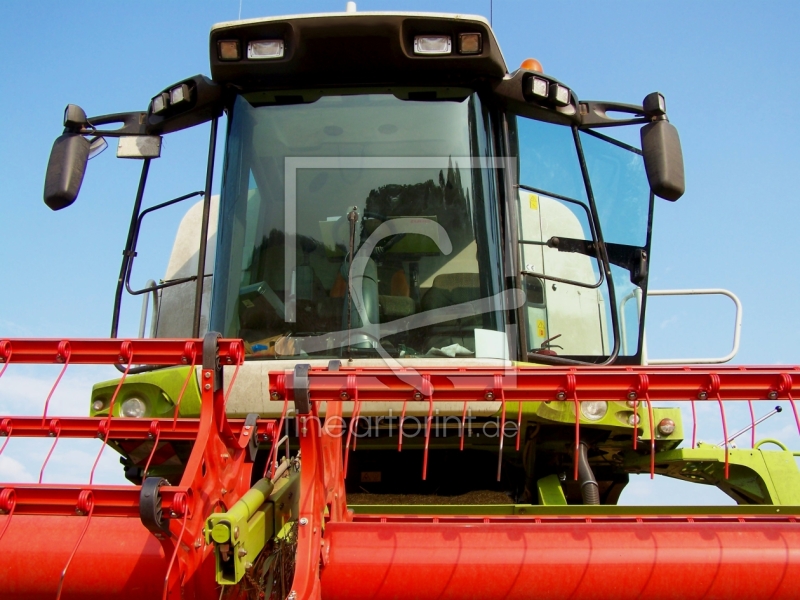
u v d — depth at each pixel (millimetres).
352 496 4762
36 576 2842
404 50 4832
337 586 2771
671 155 4770
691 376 2936
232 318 4641
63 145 5066
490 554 2781
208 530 2486
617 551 2791
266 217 4758
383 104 4891
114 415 4551
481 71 4883
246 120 4930
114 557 2812
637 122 4988
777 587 2768
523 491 4809
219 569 2518
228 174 4910
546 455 4832
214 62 4891
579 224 5117
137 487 2691
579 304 5102
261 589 2963
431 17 4824
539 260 5090
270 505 2994
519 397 2914
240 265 4719
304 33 4828
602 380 2932
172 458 4836
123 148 5148
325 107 4902
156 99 5102
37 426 3359
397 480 4840
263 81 4961
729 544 2811
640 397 2934
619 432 4578
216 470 2982
